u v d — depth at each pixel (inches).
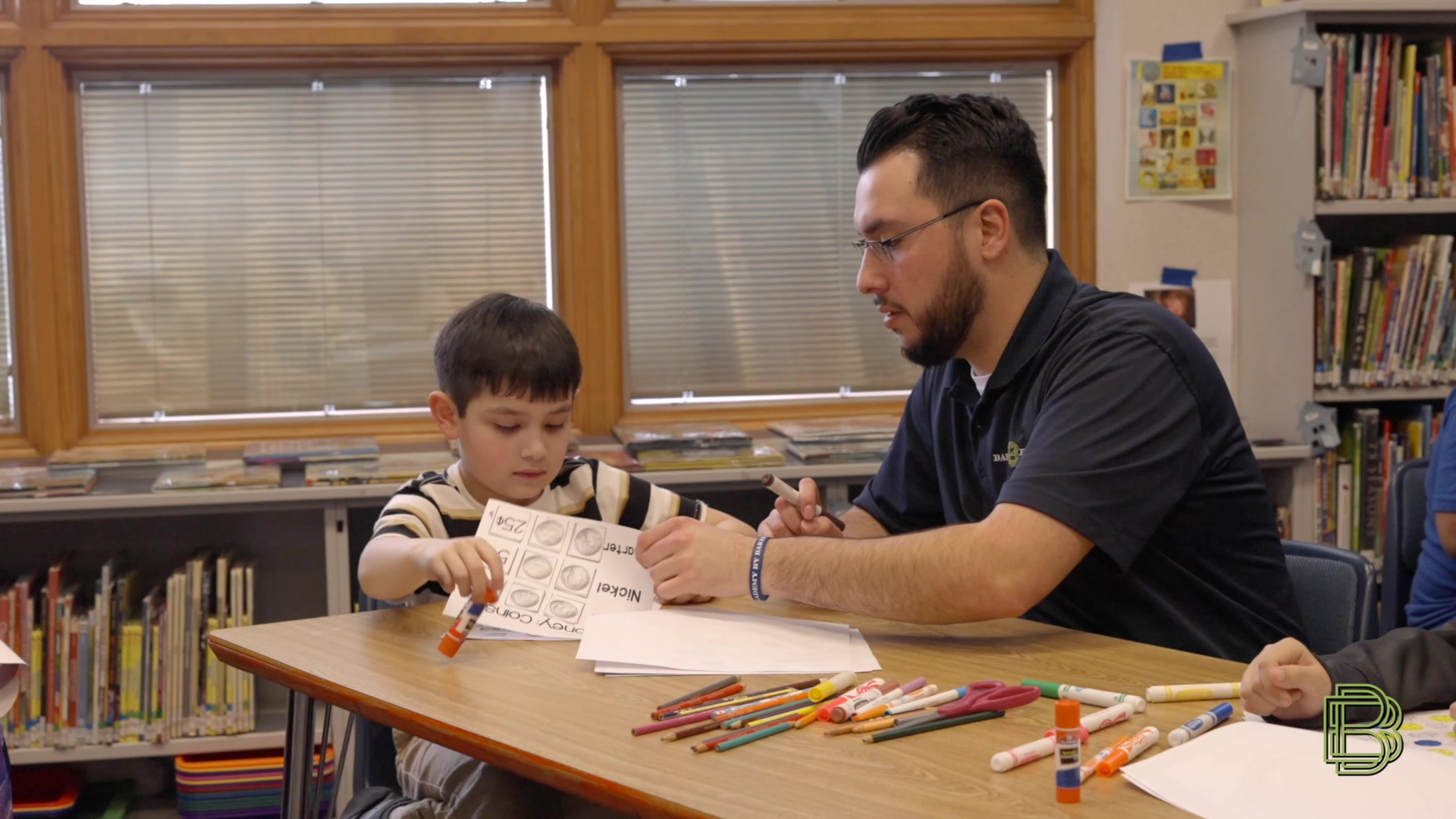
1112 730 39.1
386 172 114.3
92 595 104.6
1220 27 113.5
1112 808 32.7
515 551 55.0
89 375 110.6
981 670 46.1
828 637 50.4
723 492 117.6
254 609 109.1
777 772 35.8
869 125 59.9
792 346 121.4
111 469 100.5
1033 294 59.3
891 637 50.9
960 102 58.3
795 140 119.8
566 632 51.6
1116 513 50.8
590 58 111.5
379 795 54.6
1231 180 114.3
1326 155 106.3
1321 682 39.3
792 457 105.3
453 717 41.1
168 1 107.5
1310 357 107.0
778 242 120.3
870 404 121.4
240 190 112.4
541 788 51.5
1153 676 45.1
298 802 50.8
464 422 61.2
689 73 116.9
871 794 33.9
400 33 108.5
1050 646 49.4
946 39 115.7
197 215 112.0
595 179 112.8
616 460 102.0
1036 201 59.8
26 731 96.0
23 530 106.5
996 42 116.6
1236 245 115.2
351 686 44.8
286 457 99.4
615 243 115.2
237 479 95.1
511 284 116.8
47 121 105.5
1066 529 50.0
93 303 111.1
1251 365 114.0
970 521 63.0
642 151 117.6
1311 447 107.3
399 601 59.1
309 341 114.3
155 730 97.2
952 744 38.1
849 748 37.8
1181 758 35.4
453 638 48.4
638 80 116.8
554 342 60.9
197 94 111.2
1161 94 113.1
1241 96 113.8
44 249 106.0
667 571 54.1
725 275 119.9
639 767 36.3
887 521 69.9
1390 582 82.6
